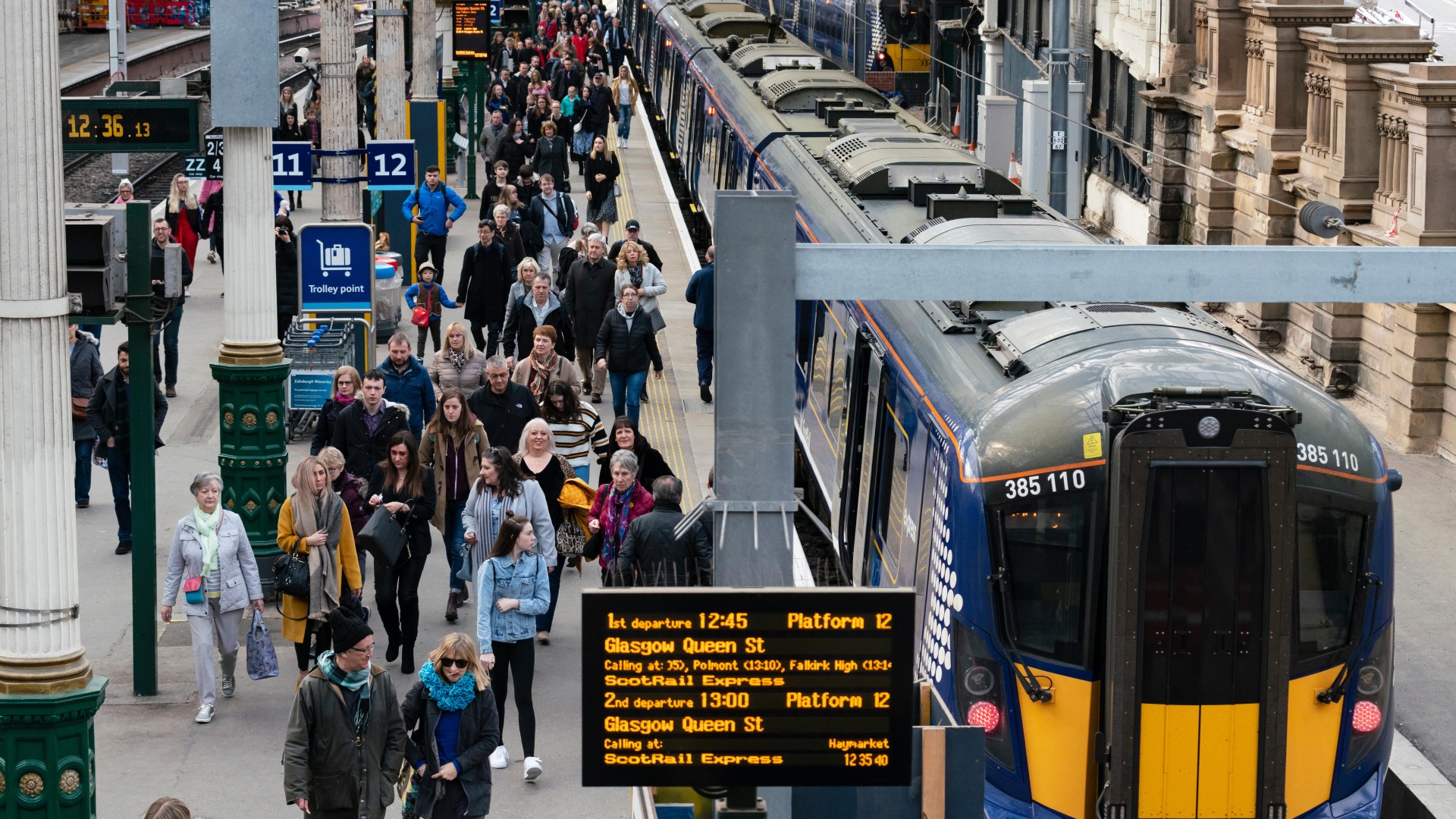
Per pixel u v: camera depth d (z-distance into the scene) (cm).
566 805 3725
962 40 13300
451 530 4681
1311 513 3142
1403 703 4441
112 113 4038
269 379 4762
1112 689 3005
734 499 2131
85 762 3036
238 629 4428
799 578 4916
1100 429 3134
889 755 2191
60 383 2969
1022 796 3175
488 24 12306
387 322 7250
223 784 3778
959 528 3247
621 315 6191
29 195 2905
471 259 7294
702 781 2181
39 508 2961
